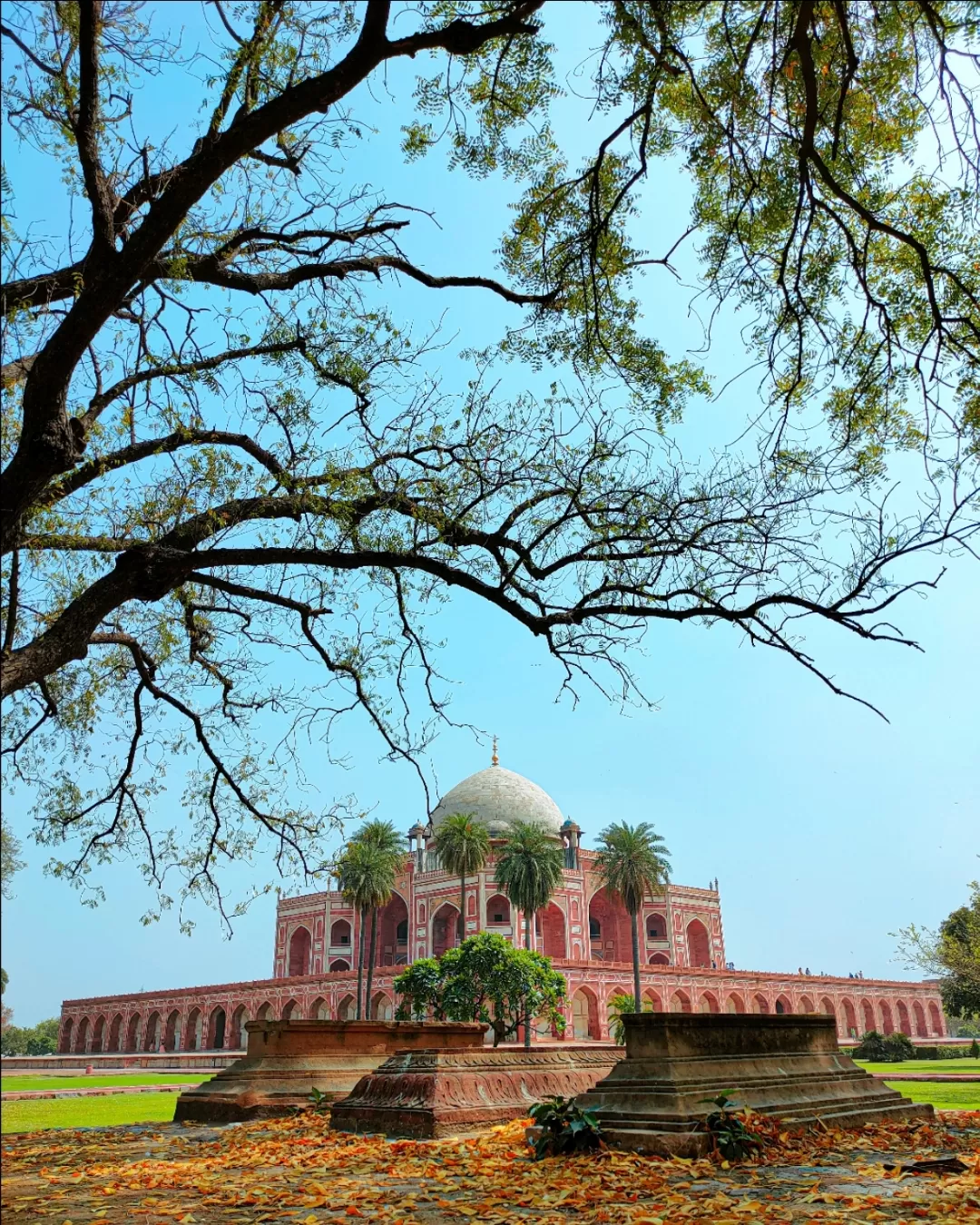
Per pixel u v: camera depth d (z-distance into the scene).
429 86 7.86
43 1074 42.75
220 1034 60.44
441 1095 10.20
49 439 5.62
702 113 6.97
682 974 53.19
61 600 8.45
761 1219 5.31
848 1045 57.78
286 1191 6.73
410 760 8.99
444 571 7.64
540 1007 37.28
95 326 5.57
